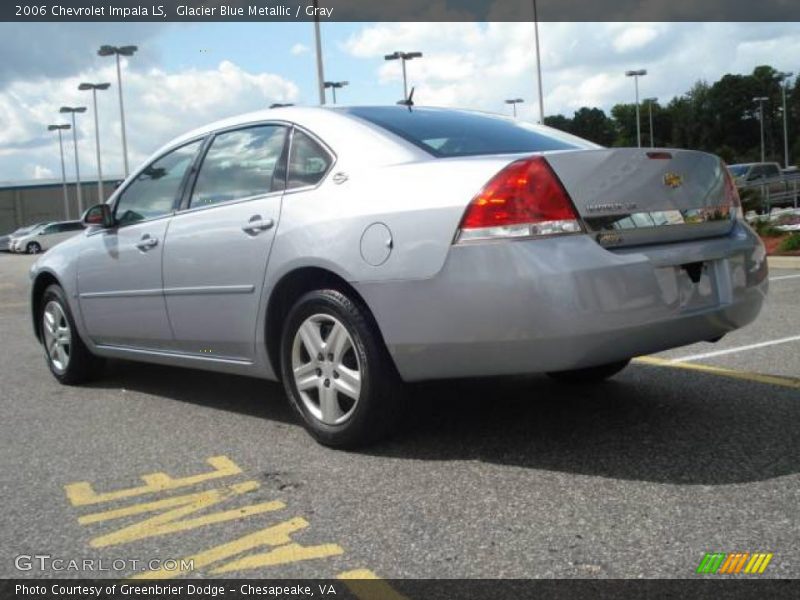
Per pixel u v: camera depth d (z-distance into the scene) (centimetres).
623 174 338
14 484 349
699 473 322
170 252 453
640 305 321
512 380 494
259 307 399
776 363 516
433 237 328
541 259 310
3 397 530
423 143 372
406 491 317
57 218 6619
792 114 9388
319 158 390
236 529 289
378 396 354
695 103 9850
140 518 304
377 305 344
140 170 509
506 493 310
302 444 387
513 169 319
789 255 1181
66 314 550
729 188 396
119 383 559
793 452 342
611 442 366
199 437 409
